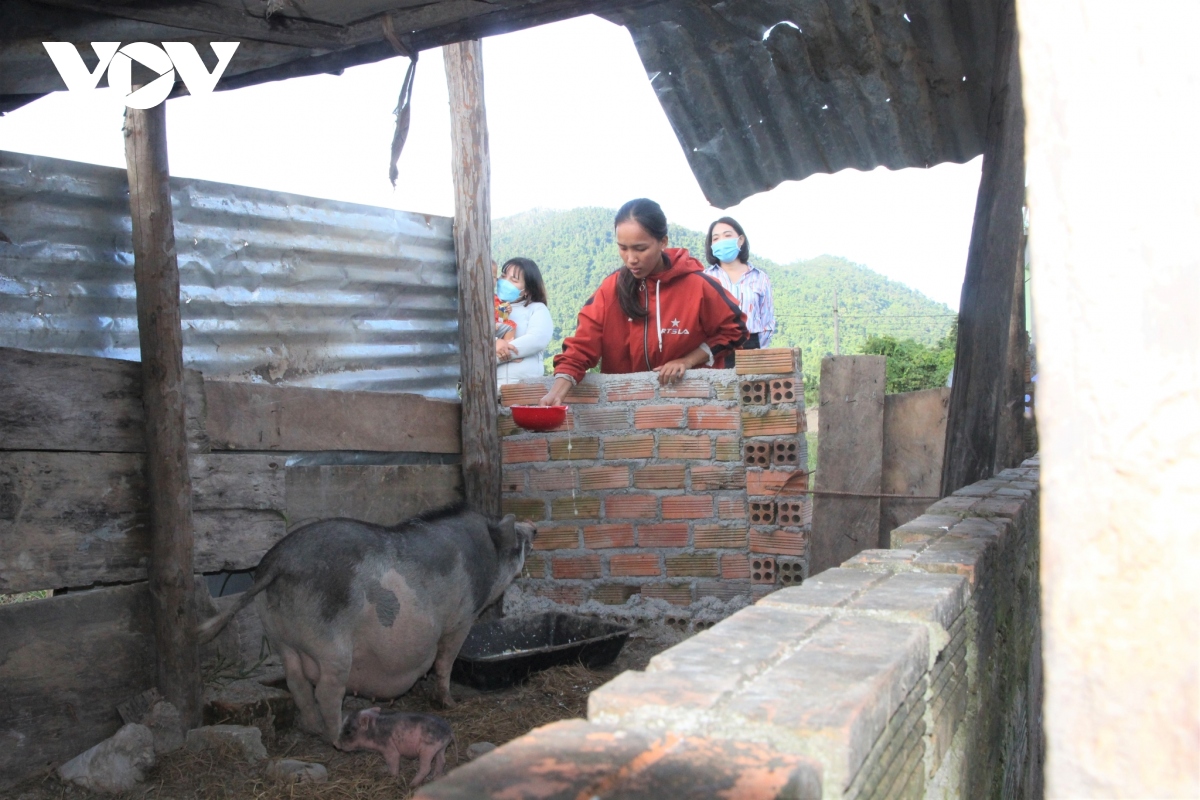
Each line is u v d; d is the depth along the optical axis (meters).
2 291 4.22
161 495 4.17
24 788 3.73
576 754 1.04
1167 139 0.78
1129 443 0.82
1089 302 0.83
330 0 3.18
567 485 6.27
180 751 4.02
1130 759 0.84
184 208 4.88
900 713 1.45
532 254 57.22
